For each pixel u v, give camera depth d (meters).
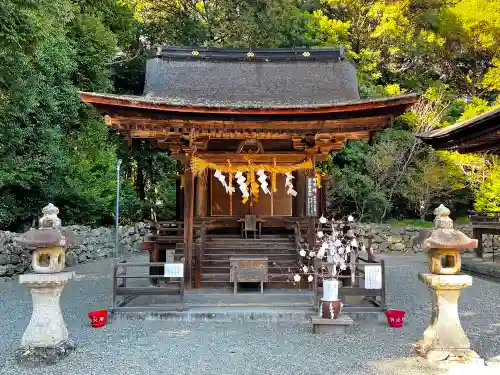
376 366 5.77
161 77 10.53
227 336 7.21
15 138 14.45
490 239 20.56
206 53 10.88
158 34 24.55
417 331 7.52
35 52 14.52
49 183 16.97
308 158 10.71
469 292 11.62
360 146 25.59
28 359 5.89
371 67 27.20
